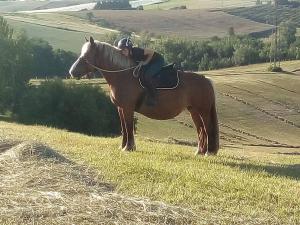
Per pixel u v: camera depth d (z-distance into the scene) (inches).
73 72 591.8
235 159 622.5
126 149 592.1
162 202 339.6
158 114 597.6
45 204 307.1
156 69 588.7
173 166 486.9
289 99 3294.8
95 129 2134.6
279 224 326.3
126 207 313.6
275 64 4121.6
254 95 3284.9
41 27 5039.4
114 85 591.8
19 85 2516.0
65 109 2106.3
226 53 4372.5
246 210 351.9
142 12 6230.3
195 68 4158.5
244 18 6171.3
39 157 419.5
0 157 422.0
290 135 2760.8
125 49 588.1
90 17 6008.9
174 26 5570.9
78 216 291.9
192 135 2482.8
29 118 2106.3
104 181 389.1
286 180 480.1
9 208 296.7
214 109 616.7
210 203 362.6
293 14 6466.5
